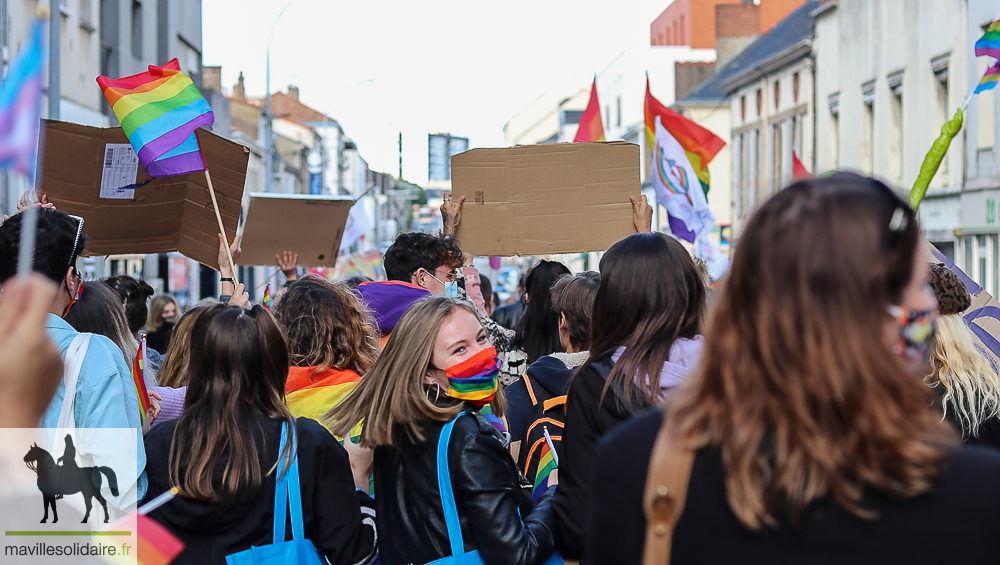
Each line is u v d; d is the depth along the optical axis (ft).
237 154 15.25
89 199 14.98
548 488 9.46
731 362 4.53
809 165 94.53
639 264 8.57
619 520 4.73
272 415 8.82
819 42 92.07
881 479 4.14
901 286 4.46
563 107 240.32
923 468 4.14
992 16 58.70
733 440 4.40
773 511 4.28
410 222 314.35
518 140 292.61
